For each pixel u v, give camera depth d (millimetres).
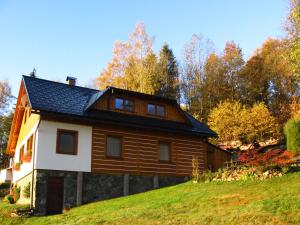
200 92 47812
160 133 23766
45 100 20906
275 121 36531
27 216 18016
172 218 12531
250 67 47594
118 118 22344
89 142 21031
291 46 20922
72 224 14359
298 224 9969
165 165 23359
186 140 24781
